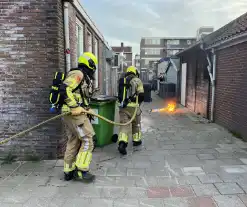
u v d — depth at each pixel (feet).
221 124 24.04
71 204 9.90
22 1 13.73
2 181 11.88
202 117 29.32
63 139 15.01
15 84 14.26
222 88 23.73
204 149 16.74
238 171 12.96
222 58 23.75
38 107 14.39
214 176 12.36
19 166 13.71
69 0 14.67
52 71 14.15
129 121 15.08
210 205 9.73
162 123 25.75
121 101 16.07
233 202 9.94
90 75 12.07
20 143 14.61
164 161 14.53
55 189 11.11
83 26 23.58
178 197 10.37
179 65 46.06
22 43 14.01
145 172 12.94
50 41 13.98
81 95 11.78
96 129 17.12
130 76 16.67
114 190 11.03
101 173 12.87
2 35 13.94
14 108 14.43
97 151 16.47
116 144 18.12
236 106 20.44
